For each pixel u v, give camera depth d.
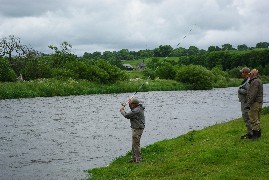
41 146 20.72
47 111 38.31
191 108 42.28
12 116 33.97
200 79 83.25
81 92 63.03
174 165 12.88
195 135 18.56
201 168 12.12
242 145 14.02
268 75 141.50
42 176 14.44
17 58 79.50
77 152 19.02
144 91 73.44
